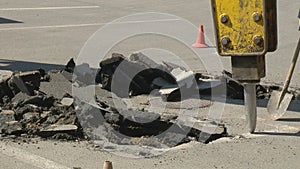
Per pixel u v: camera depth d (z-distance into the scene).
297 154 6.83
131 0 26.19
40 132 7.31
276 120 8.13
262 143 7.19
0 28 17.83
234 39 6.38
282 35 16.56
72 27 18.06
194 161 6.59
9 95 8.41
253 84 7.19
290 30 17.56
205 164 6.50
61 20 19.80
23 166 6.40
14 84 8.45
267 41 6.26
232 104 8.87
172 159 6.65
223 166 6.45
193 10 22.73
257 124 7.93
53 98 8.17
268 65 12.20
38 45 14.70
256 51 6.32
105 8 23.30
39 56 13.16
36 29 17.61
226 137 7.42
